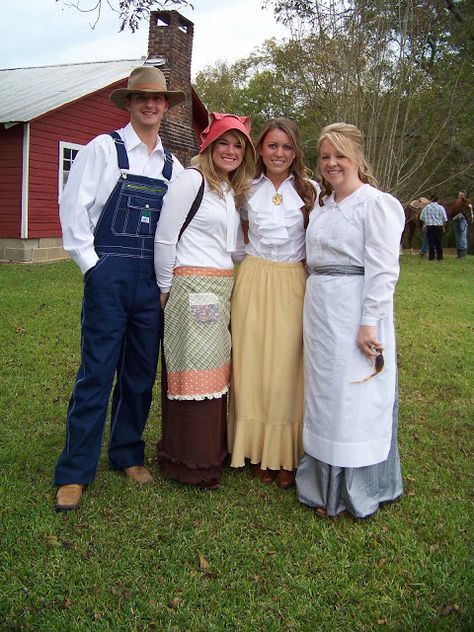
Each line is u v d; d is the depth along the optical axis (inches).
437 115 554.3
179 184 114.9
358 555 104.8
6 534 106.9
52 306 284.5
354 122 480.4
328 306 111.9
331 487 113.7
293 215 120.2
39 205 475.5
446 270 507.8
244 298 123.4
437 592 96.0
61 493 116.5
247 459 137.4
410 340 254.5
